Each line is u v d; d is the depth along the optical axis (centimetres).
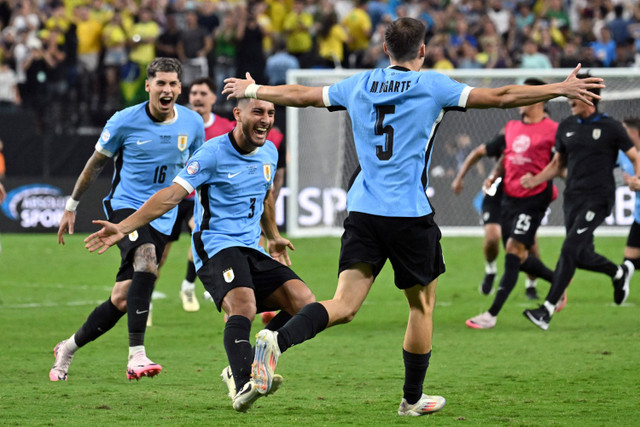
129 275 1741
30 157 4838
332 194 4709
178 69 1825
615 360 1989
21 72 5475
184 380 1780
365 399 1590
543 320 2392
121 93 5253
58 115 5047
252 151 1537
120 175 1858
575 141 2448
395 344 2245
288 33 5381
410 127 1325
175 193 1457
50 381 1755
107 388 1684
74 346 1759
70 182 4847
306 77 4522
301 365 1958
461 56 5409
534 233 2548
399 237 1330
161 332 2444
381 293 3259
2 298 3097
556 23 5881
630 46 5481
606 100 4403
